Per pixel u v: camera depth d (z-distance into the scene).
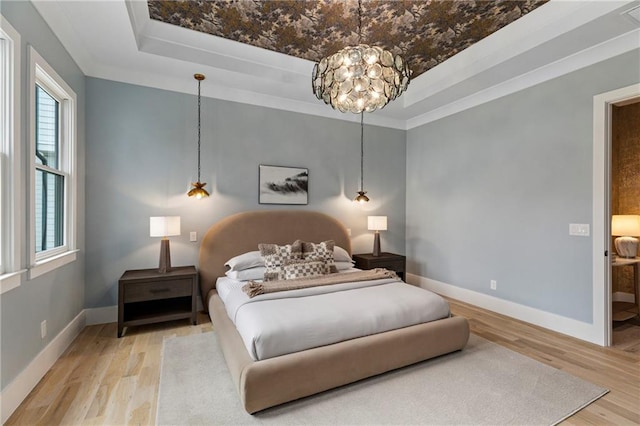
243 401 1.74
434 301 2.58
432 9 2.66
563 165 3.00
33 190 2.07
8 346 1.78
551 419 1.75
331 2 2.57
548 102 3.12
